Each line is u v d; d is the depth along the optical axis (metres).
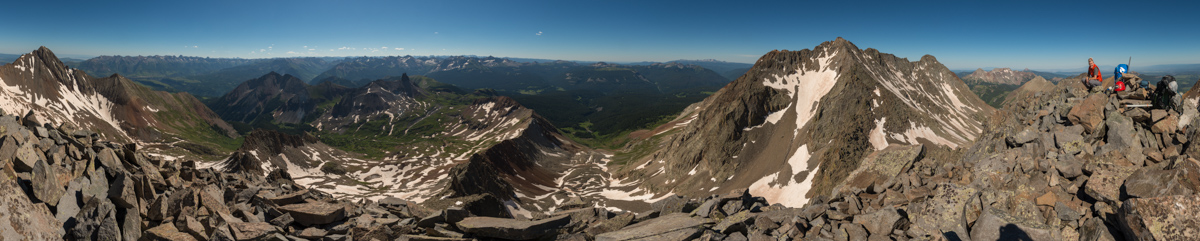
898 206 14.22
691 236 14.49
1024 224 11.74
